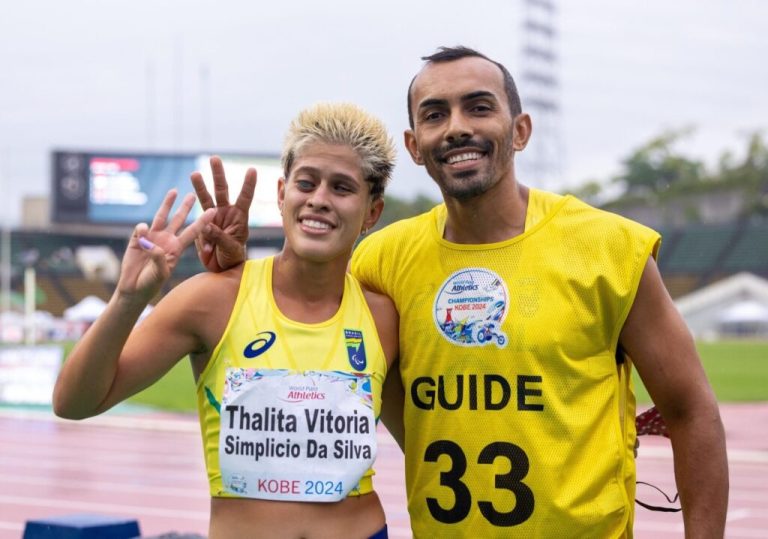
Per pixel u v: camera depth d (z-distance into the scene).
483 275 2.86
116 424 16.27
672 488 10.13
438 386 2.86
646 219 68.69
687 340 2.83
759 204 64.19
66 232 46.88
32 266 53.91
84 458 12.47
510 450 2.78
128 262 2.52
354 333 2.74
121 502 9.51
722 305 50.75
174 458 12.49
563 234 2.86
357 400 2.68
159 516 8.83
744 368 28.69
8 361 19.30
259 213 38.16
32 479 10.85
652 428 3.15
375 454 2.69
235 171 38.34
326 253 2.67
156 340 2.66
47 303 53.59
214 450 2.68
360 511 2.70
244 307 2.70
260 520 2.61
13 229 55.72
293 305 2.73
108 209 42.88
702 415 2.81
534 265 2.84
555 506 2.74
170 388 22.72
